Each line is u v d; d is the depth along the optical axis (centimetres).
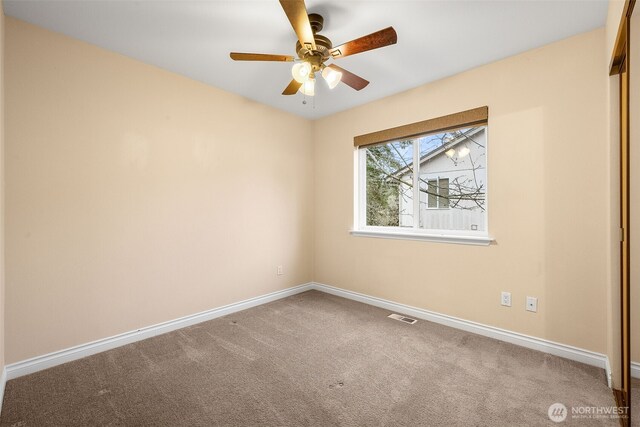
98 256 230
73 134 218
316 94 321
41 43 205
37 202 204
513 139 242
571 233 217
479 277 262
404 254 313
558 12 191
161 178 264
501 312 250
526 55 236
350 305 340
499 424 154
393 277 323
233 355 226
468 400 173
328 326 281
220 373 202
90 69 226
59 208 212
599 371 201
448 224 298
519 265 240
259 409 166
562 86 220
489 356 223
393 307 322
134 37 219
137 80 250
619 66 180
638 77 140
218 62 255
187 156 282
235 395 178
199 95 290
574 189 216
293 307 334
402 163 334
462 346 239
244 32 214
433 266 292
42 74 206
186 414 162
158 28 209
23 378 195
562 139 220
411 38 220
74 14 193
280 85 300
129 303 246
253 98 333
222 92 308
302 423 155
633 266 152
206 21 202
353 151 359
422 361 216
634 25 139
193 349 236
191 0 182
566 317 220
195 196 288
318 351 232
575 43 215
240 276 325
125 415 162
